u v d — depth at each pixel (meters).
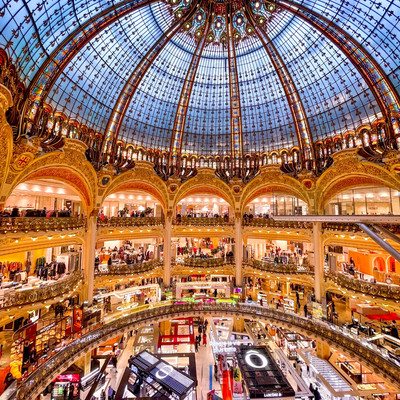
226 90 27.58
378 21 16.91
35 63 15.82
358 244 20.81
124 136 25.91
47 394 17.36
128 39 21.03
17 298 14.59
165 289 26.73
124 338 26.34
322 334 19.92
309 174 24.89
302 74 23.45
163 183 27.67
